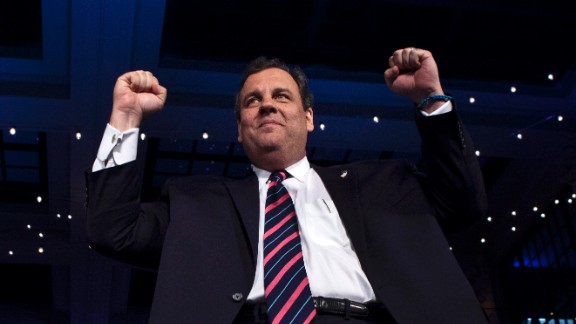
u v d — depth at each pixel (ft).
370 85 26.58
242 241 4.31
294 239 4.22
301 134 5.14
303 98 5.76
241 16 24.09
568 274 33.50
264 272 4.00
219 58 25.16
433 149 4.67
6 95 23.99
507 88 27.48
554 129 28.89
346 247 4.36
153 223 4.67
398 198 4.59
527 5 23.79
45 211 32.19
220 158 31.53
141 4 22.00
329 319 3.89
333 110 26.73
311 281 4.07
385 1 23.63
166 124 26.37
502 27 25.20
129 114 4.74
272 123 5.03
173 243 4.24
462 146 4.61
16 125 25.45
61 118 25.38
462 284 4.07
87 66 23.45
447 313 3.88
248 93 5.31
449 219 4.82
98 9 21.62
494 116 28.27
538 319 36.01
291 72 5.79
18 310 37.45
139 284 38.17
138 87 4.90
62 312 38.01
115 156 4.58
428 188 4.86
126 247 4.49
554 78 27.66
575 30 25.31
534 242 36.04
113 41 22.77
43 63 23.86
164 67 24.61
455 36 25.43
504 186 34.86
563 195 32.73
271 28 24.63
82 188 29.09
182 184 4.80
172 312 3.85
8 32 23.15
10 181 31.32
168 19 23.57
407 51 4.87
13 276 37.68
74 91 24.34
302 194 4.67
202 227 4.35
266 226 4.31
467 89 27.12
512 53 26.35
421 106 4.78
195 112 25.84
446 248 4.30
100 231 4.37
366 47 25.59
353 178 4.77
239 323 3.94
